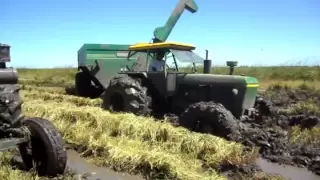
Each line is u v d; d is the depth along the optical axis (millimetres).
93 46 11820
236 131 6355
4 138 4457
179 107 8000
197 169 5141
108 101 8312
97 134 6422
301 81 17141
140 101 7727
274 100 11797
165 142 6023
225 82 7172
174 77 7965
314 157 5938
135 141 6027
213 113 6461
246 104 7070
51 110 7891
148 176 4906
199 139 5828
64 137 6625
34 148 4531
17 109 4582
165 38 11109
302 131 7566
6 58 4629
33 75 25750
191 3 11570
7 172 4453
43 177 4465
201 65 8344
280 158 5938
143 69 8789
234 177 5016
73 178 4637
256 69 23562
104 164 5391
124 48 12367
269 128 7484
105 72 11930
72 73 25109
